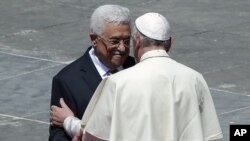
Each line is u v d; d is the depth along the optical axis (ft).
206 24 138.10
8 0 153.17
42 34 134.41
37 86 111.34
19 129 97.66
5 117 101.19
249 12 144.46
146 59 52.80
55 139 56.70
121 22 56.95
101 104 51.98
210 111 53.16
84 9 147.23
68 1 152.05
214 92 108.58
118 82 51.52
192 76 52.54
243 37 131.54
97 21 57.16
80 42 130.21
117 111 51.29
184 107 51.78
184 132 51.72
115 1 152.25
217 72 116.16
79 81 57.88
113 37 56.85
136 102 51.16
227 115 100.63
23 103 105.60
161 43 52.95
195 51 125.18
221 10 145.79
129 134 51.06
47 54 124.67
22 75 115.75
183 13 144.15
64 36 133.28
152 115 51.13
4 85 111.96
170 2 151.12
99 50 57.52
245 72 115.96
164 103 51.37
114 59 57.47
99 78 57.93
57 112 57.06
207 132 53.06
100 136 52.06
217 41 129.49
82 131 53.98
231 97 106.73
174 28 136.15
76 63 58.85
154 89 51.42
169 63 52.54
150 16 53.21
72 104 57.52
